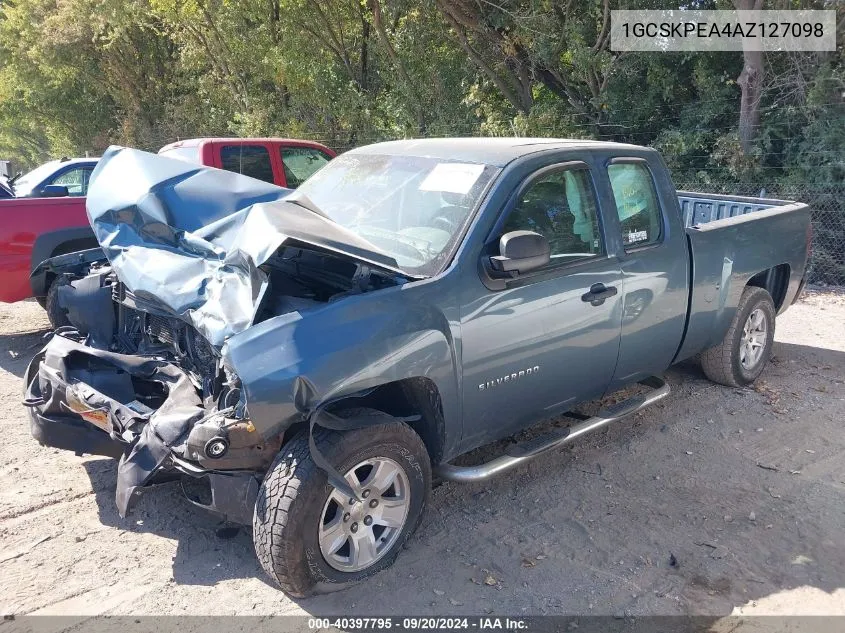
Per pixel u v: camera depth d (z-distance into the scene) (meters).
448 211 3.76
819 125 10.59
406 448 3.32
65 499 4.05
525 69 13.73
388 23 15.36
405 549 3.64
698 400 5.51
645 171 4.60
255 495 3.14
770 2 11.02
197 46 19.38
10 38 26.95
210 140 8.60
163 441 3.16
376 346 3.14
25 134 38.28
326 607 3.21
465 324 3.48
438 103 15.16
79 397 3.59
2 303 8.61
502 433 3.94
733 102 12.02
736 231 5.16
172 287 3.57
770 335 5.84
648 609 3.22
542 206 3.92
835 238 10.47
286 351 2.97
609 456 4.65
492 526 3.86
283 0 15.88
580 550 3.65
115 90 27.47
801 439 4.90
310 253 3.86
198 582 3.36
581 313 4.00
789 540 3.74
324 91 16.56
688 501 4.11
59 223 6.81
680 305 4.73
